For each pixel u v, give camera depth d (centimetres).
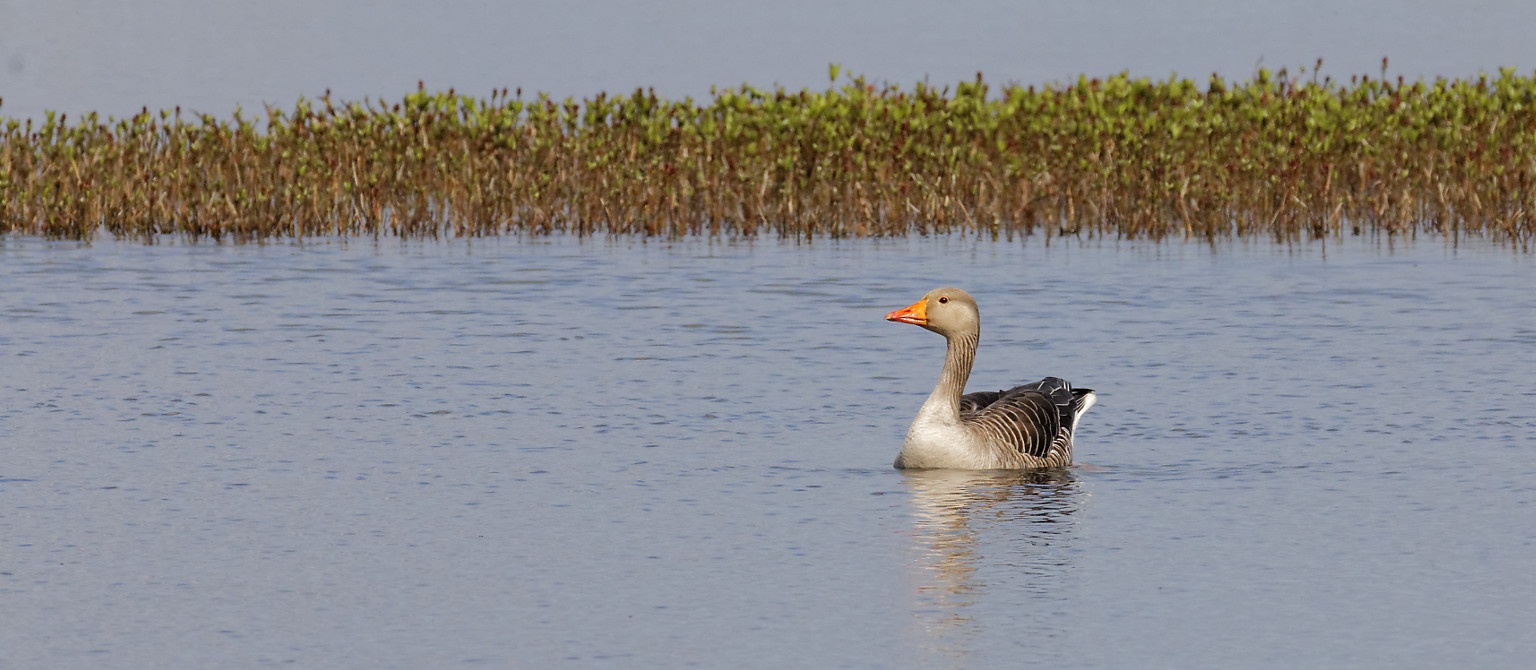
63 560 1123
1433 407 1558
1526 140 2964
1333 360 1777
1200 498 1273
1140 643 974
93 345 1881
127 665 946
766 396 1631
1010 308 2120
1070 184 2939
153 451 1412
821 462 1386
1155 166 2884
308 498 1273
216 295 2228
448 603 1042
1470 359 1773
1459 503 1247
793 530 1193
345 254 2631
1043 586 1070
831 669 937
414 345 1886
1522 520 1202
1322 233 2778
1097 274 2391
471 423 1515
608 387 1669
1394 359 1780
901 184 2895
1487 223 2847
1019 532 1188
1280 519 1213
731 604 1039
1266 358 1794
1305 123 3044
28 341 1902
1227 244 2720
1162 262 2512
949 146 3031
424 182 2983
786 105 3084
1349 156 2986
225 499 1269
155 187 2931
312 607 1036
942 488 1305
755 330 1975
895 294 2225
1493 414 1525
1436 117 3083
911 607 1034
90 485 1306
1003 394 1480
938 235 2855
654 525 1205
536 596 1055
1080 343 1891
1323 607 1030
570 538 1173
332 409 1570
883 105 3114
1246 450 1415
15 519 1216
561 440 1454
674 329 1981
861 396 1633
